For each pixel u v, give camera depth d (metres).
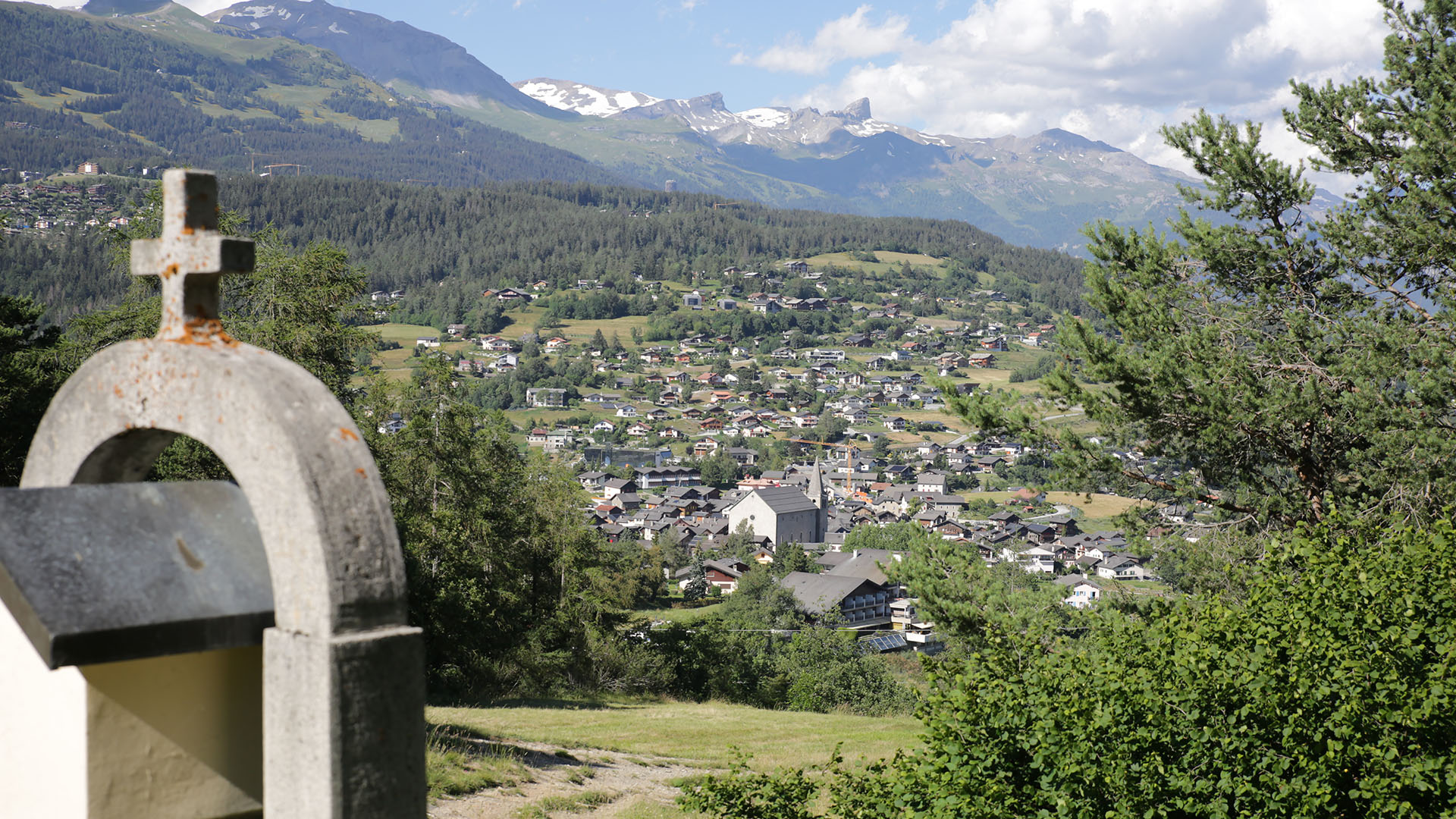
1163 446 14.40
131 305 25.58
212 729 2.64
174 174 2.77
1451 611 7.32
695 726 23.06
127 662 2.50
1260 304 14.58
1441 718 6.29
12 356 21.66
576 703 30.59
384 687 2.45
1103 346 13.95
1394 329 13.20
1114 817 6.36
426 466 31.64
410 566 27.08
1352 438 13.63
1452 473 11.96
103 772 2.47
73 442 3.03
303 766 2.42
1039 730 6.90
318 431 2.53
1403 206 13.61
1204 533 14.41
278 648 2.47
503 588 33.56
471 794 11.86
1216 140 14.96
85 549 2.45
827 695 43.81
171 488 2.70
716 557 111.94
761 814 8.16
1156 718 6.64
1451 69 13.20
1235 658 6.95
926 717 7.73
